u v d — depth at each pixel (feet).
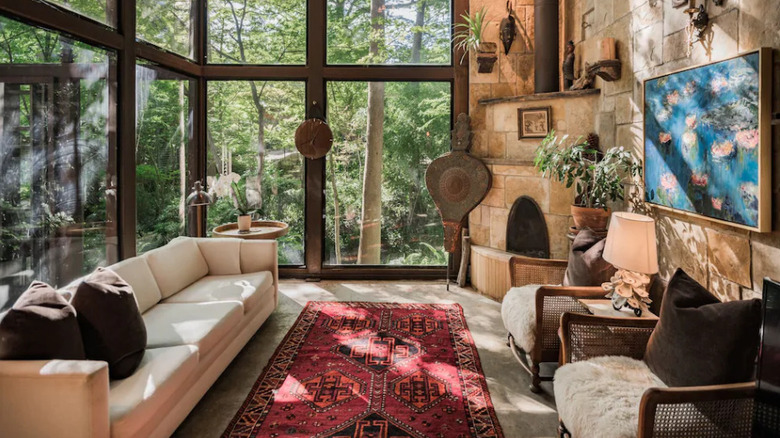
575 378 6.52
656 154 9.73
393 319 12.86
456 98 16.51
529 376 9.56
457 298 14.93
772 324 4.20
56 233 9.65
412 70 16.74
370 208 17.43
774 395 4.15
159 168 14.15
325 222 17.44
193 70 15.92
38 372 5.25
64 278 9.89
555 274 10.99
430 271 17.24
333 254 17.48
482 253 15.19
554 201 13.79
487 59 15.35
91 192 10.69
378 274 17.25
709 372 5.51
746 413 5.16
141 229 13.25
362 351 10.70
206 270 12.47
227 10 16.80
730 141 7.27
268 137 17.19
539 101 14.15
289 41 16.92
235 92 17.02
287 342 11.21
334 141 17.29
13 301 8.59
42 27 9.20
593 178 11.23
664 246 9.79
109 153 11.34
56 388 5.24
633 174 10.75
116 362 6.46
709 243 8.17
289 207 17.38
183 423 7.72
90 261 10.69
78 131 10.27
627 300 8.03
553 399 8.65
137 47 12.48
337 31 16.97
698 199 8.21
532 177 14.29
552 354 8.90
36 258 9.12
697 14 8.23
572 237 12.23
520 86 15.97
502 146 15.38
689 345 5.85
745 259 7.23
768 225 6.62
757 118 6.62
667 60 9.43
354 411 8.12
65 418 5.26
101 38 10.75
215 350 8.73
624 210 11.64
